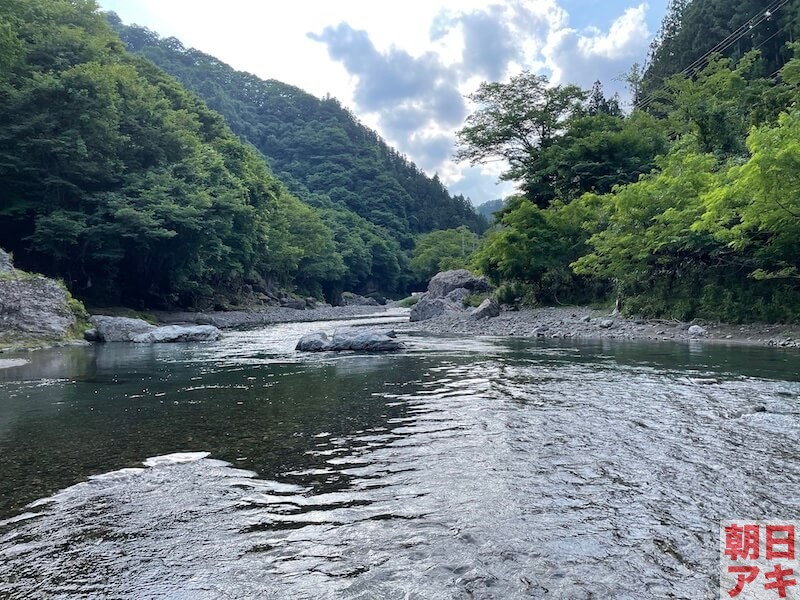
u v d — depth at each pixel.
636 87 59.91
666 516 4.27
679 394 9.08
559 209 33.06
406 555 3.67
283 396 9.72
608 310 27.25
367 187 165.25
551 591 3.19
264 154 178.75
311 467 5.64
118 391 10.48
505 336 22.83
